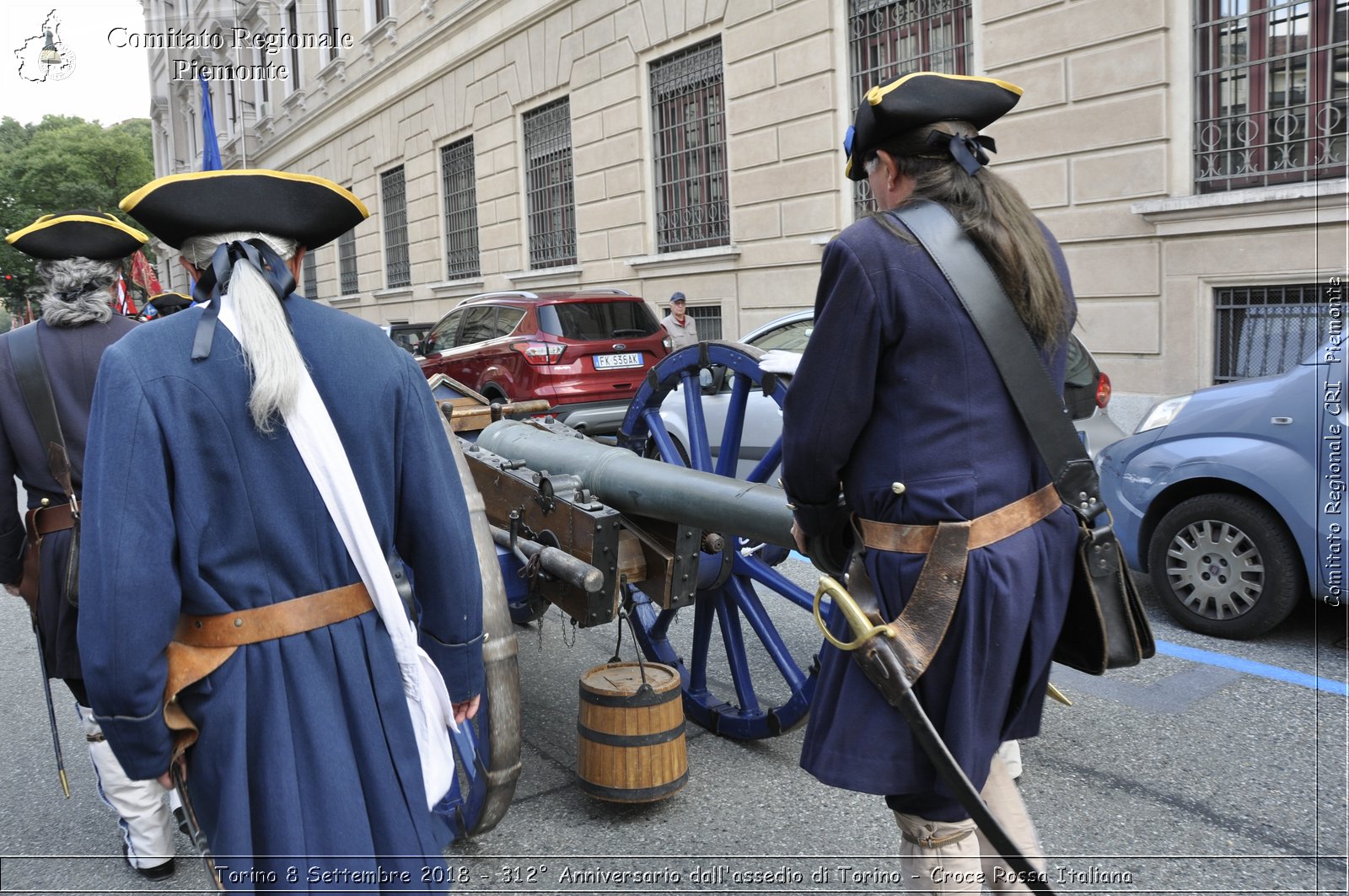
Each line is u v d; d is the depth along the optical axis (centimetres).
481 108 1513
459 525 161
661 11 1127
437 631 163
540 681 398
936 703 166
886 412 168
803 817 285
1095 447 491
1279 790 288
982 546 162
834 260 168
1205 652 401
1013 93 178
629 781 278
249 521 143
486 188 1529
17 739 366
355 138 1959
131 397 138
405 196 1823
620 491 290
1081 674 382
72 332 259
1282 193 631
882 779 165
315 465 146
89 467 139
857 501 174
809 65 954
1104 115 729
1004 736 175
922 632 162
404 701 154
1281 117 654
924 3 863
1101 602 173
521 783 310
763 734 322
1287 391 396
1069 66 746
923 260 164
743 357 337
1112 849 260
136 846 263
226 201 154
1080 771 304
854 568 175
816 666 304
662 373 370
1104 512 171
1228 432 413
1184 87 689
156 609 136
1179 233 694
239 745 141
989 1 793
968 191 169
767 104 1008
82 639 136
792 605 483
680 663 365
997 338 163
